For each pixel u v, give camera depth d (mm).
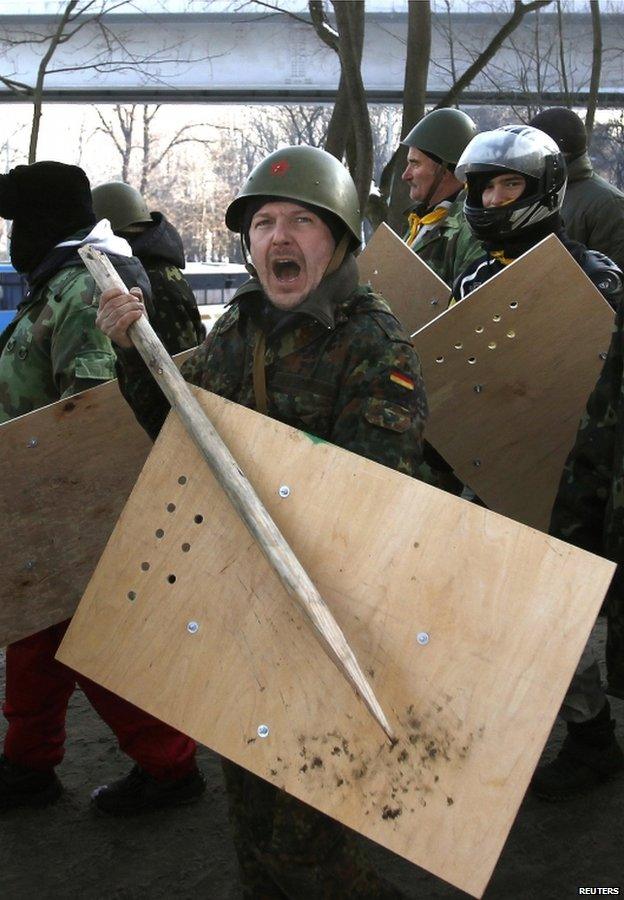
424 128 4734
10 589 2980
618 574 2758
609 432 2852
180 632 2248
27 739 3537
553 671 2002
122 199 4469
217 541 2238
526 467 3479
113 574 2307
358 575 2125
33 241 3428
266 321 2498
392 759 2061
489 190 3652
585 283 3307
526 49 12164
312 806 2100
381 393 2363
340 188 2445
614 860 3215
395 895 2443
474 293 3316
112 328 2412
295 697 2141
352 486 2150
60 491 2990
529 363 3379
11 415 3354
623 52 11828
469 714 2029
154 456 2303
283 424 2213
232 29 13328
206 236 39406
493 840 1988
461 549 2070
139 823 3512
